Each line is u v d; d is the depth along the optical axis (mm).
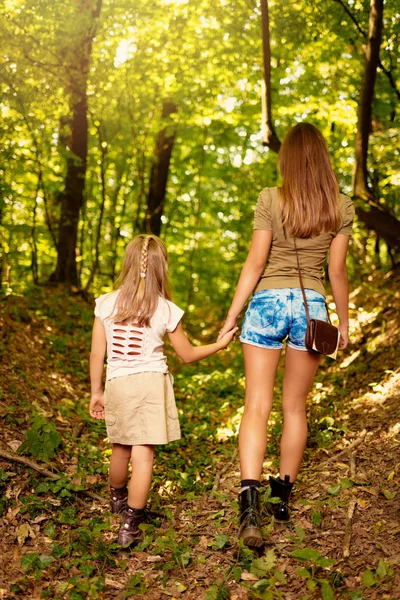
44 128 10398
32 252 11672
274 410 6203
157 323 3404
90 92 10914
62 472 4129
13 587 2893
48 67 9109
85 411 5863
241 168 15625
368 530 3297
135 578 2984
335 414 5492
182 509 3900
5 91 8836
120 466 3594
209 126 13844
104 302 3492
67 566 3105
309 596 2822
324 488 3854
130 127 12961
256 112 11930
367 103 7781
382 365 6371
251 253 3363
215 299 16859
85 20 9305
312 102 10258
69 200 11742
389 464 4031
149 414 3338
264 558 3094
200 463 4828
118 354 3400
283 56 9953
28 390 5664
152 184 14180
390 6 8336
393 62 8773
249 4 9711
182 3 10242
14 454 4062
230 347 11047
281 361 8711
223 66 10844
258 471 3215
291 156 3354
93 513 3752
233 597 2869
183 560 3123
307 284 3314
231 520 3559
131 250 3492
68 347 8484
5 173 8891
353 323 8414
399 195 9508
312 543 3252
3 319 7777
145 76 11391
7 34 8602
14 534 3352
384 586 2781
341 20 8875
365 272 10750
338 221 3314
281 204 3303
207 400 7340
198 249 17297
